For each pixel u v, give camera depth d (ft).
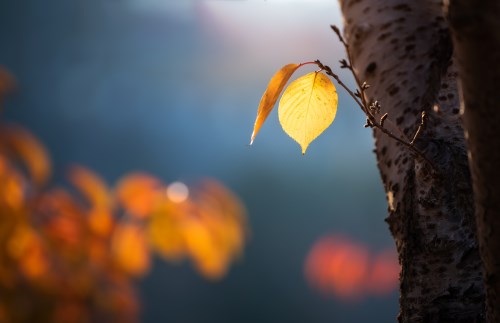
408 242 5.56
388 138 5.74
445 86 5.73
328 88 5.47
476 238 5.44
